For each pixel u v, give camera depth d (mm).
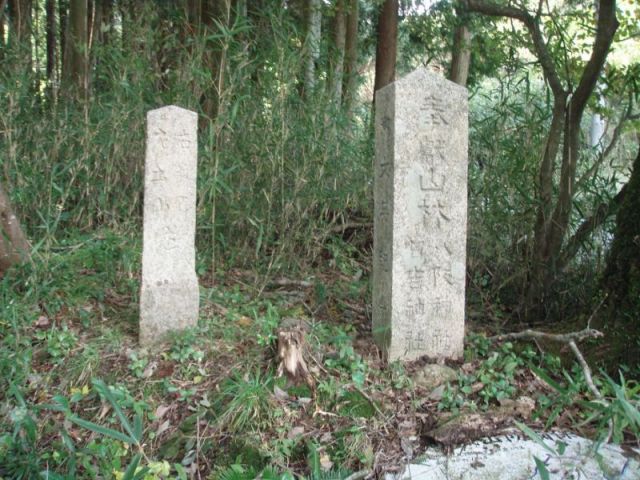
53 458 3068
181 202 3939
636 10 6039
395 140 3539
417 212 3637
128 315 4324
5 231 4293
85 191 5602
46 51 9797
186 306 3984
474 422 3070
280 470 2887
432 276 3713
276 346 3660
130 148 5793
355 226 6387
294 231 5461
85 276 4688
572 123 4426
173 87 5914
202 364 3691
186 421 3254
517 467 2787
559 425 3111
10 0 7789
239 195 5418
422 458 2893
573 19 6316
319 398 3328
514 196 4871
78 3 7773
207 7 7508
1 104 5484
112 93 5871
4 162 5215
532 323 4492
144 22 7066
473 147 5273
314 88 5668
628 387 3328
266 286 5152
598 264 4426
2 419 3244
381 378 3535
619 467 2754
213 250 5000
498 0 6449
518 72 6363
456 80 8219
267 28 6023
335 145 5609
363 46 9992
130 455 3113
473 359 3787
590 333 3365
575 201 4660
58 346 3738
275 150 5199
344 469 2846
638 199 3646
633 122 5340
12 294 4027
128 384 3504
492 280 5027
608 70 5664
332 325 4297
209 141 4863
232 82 4980
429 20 8625
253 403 3172
